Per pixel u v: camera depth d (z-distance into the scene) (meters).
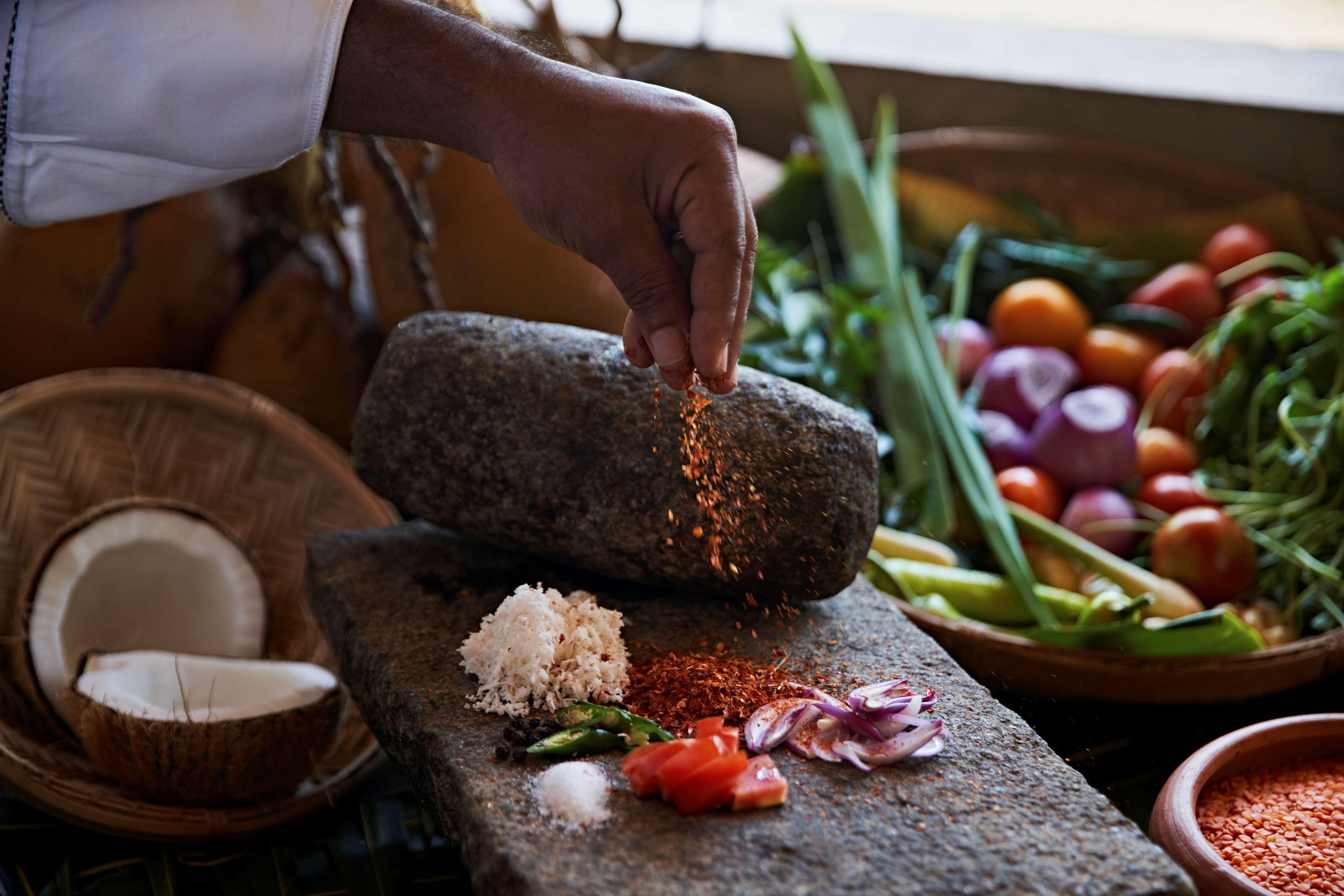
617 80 0.98
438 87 0.98
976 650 1.36
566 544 1.22
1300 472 1.69
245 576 1.53
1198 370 1.85
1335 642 1.34
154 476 1.63
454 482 1.26
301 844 1.28
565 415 1.19
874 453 1.22
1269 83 2.41
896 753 0.97
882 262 1.96
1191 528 1.61
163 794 1.22
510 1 2.66
